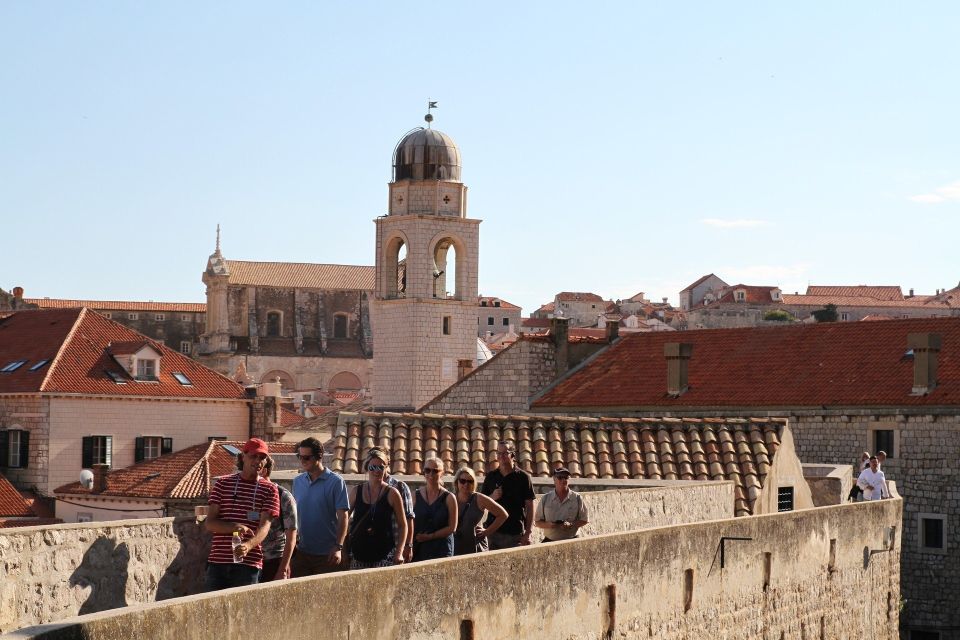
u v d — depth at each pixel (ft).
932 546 188.96
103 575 56.34
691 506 99.30
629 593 68.08
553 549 60.49
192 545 61.05
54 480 276.21
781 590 90.53
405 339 401.90
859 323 213.05
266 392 402.31
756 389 204.95
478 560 54.44
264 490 56.34
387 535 63.36
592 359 228.84
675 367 209.87
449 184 409.08
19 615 52.26
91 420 282.15
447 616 52.19
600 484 104.12
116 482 244.01
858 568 108.99
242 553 54.70
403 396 401.90
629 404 211.00
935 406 188.85
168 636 38.99
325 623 45.57
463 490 69.46
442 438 114.21
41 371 284.41
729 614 81.30
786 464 118.11
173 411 293.84
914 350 193.88
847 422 195.72
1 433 281.13
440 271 414.00
